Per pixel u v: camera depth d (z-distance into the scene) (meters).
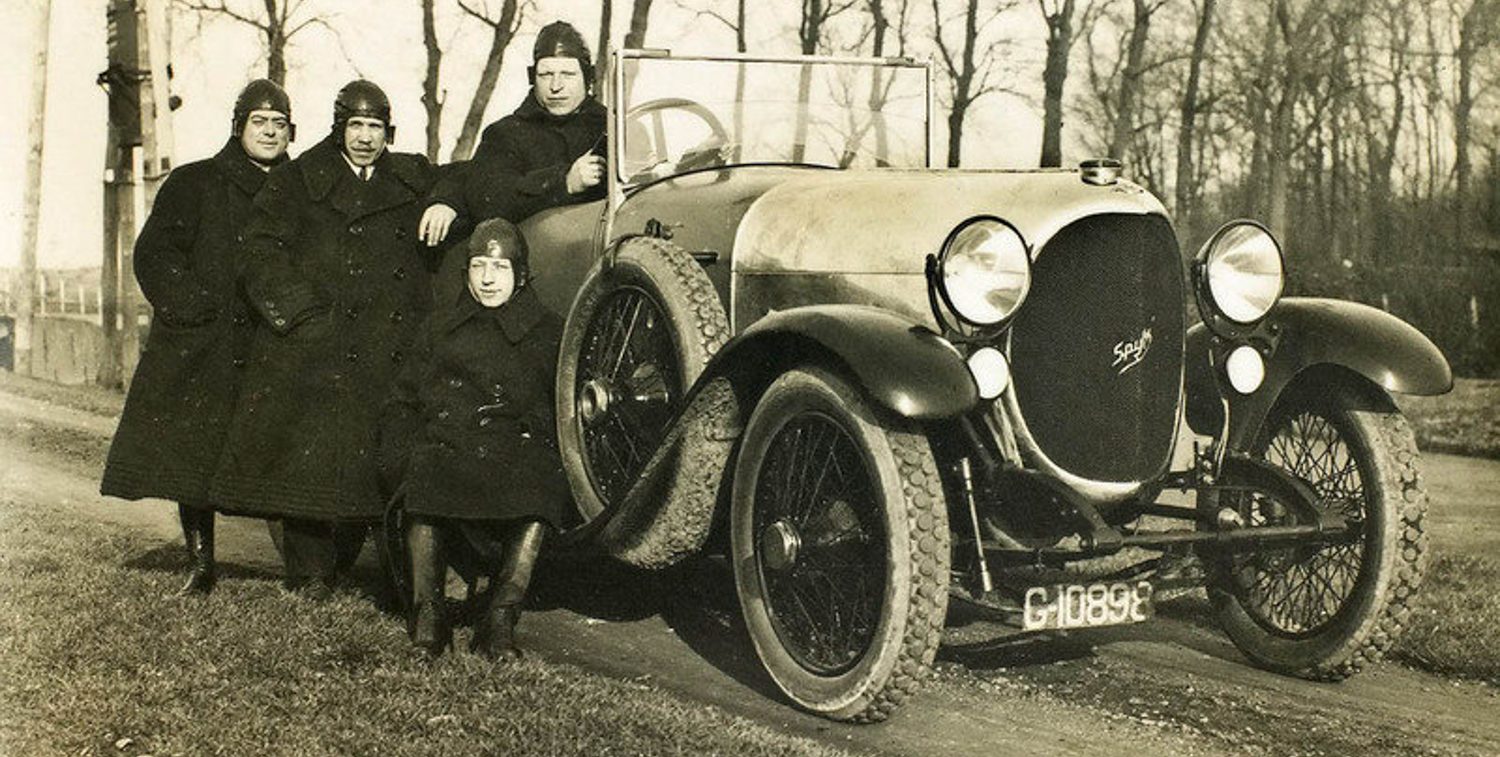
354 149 4.87
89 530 6.21
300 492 4.64
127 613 4.47
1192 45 19.88
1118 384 4.01
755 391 4.11
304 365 4.70
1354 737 3.83
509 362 4.28
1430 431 11.40
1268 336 4.45
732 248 4.55
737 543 4.03
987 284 3.73
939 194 4.14
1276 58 18.38
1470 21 16.08
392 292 4.86
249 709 3.56
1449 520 7.61
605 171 5.24
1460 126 16.17
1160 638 4.93
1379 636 4.28
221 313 4.80
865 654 3.67
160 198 4.79
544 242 5.44
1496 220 15.60
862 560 3.79
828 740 3.67
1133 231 4.02
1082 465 3.97
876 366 3.56
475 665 3.97
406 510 4.15
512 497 4.16
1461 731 3.91
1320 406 4.48
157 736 3.38
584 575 5.54
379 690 3.74
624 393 4.45
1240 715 4.01
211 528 4.86
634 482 4.16
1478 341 14.45
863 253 4.16
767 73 5.41
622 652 4.50
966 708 4.00
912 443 3.64
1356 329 4.34
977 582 3.83
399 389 4.42
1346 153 19.64
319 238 4.81
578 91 5.47
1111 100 20.38
